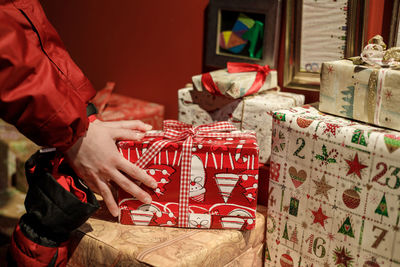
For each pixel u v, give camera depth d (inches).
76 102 30.4
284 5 44.6
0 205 56.8
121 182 33.9
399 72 30.6
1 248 47.9
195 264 32.0
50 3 72.8
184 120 45.9
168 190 35.5
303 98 43.1
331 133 32.1
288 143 35.1
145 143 34.7
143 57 60.5
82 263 35.6
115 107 56.6
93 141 32.4
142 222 36.4
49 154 35.2
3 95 27.7
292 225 36.2
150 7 57.5
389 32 38.1
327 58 41.9
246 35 47.6
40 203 31.7
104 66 66.5
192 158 34.7
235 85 40.1
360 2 38.7
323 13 41.1
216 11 49.2
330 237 33.6
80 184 34.3
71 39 70.9
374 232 30.9
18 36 28.6
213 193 35.3
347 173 31.6
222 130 38.2
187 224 36.2
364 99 32.7
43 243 31.9
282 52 45.9
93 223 36.9
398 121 30.9
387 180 29.6
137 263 31.6
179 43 55.5
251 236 37.3
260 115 40.4
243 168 34.6
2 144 60.5
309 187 34.3
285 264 37.4
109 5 62.8
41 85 28.5
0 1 31.5
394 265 30.2
